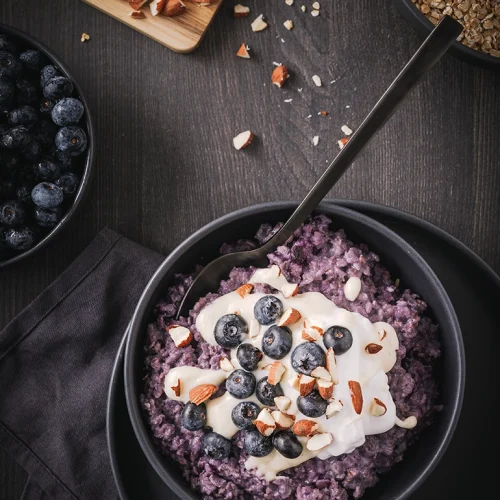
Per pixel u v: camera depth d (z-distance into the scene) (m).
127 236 0.70
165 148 0.70
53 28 0.70
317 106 0.70
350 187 0.70
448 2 0.69
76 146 0.66
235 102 0.70
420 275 0.60
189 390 0.58
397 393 0.58
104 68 0.70
